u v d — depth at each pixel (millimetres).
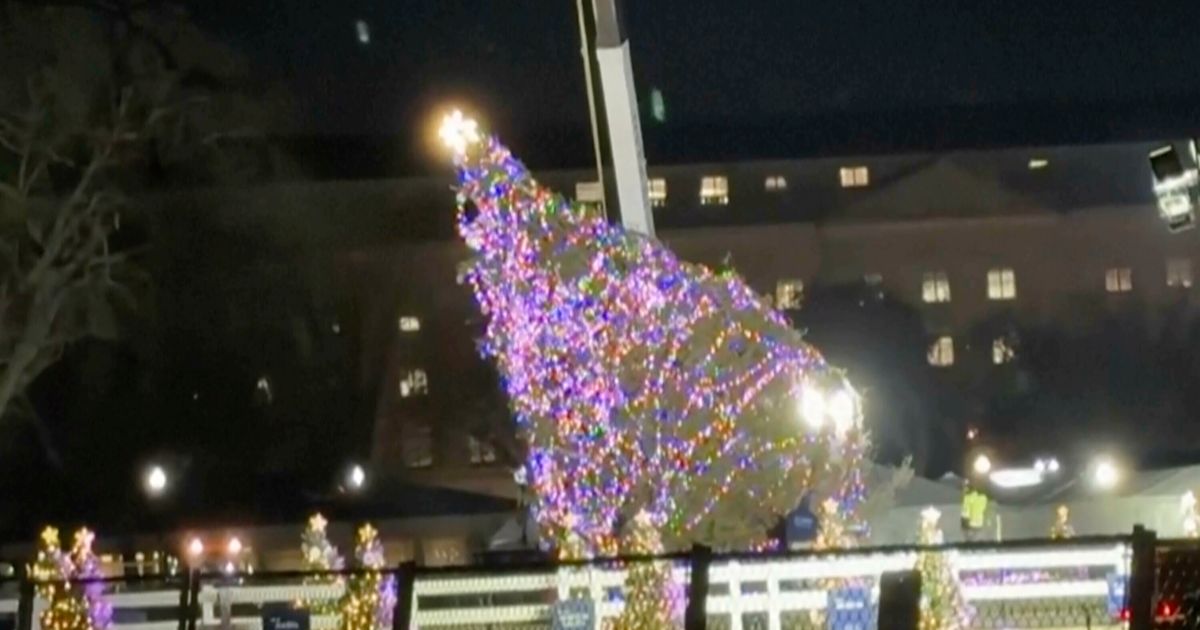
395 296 74625
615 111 16531
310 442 62562
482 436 72312
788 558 11500
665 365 16188
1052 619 17891
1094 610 18000
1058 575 21297
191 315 57188
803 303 80000
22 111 45406
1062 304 80875
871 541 19516
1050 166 83062
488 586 19906
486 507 41250
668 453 16219
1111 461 36375
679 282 16281
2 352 46844
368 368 73312
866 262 81125
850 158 83062
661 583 14789
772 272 80875
